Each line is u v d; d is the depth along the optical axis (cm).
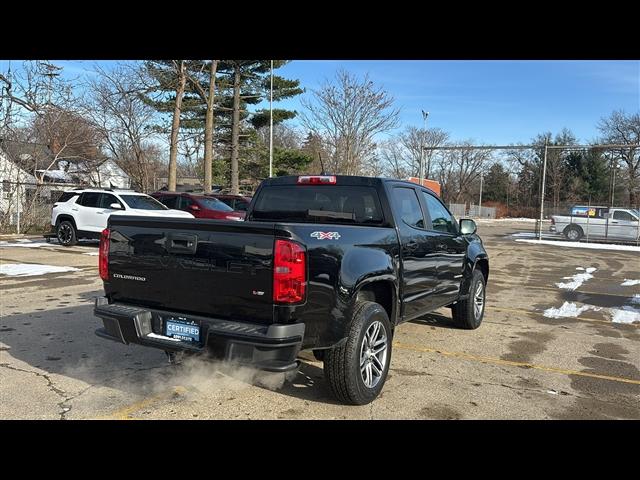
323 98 2970
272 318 348
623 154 5519
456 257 612
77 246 1526
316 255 363
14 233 1859
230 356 348
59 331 605
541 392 454
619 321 754
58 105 2209
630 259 1705
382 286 455
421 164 2228
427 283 535
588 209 2517
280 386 450
